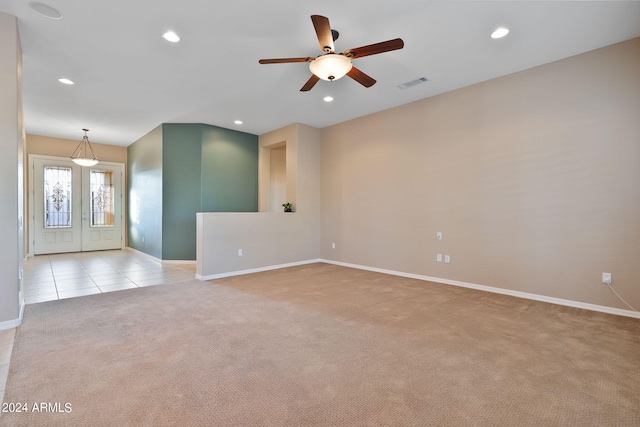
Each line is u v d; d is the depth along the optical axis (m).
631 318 3.05
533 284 3.71
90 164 7.02
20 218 2.94
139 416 1.59
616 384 1.92
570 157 3.44
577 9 2.62
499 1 2.52
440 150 4.54
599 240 3.28
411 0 2.50
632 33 2.98
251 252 5.30
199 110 5.28
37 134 6.98
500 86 3.95
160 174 6.23
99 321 2.93
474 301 3.62
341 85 4.22
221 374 2.01
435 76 3.94
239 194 6.74
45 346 2.38
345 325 2.86
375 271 5.38
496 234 4.00
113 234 8.10
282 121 5.96
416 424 1.55
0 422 1.53
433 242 4.64
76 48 3.26
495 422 1.57
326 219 6.32
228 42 3.14
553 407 1.69
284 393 1.80
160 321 2.94
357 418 1.59
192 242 6.22
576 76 3.40
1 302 2.70
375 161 5.41
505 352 2.34
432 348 2.40
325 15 2.70
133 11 2.65
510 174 3.88
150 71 3.78
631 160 3.10
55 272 5.23
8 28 2.68
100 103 4.91
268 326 2.83
